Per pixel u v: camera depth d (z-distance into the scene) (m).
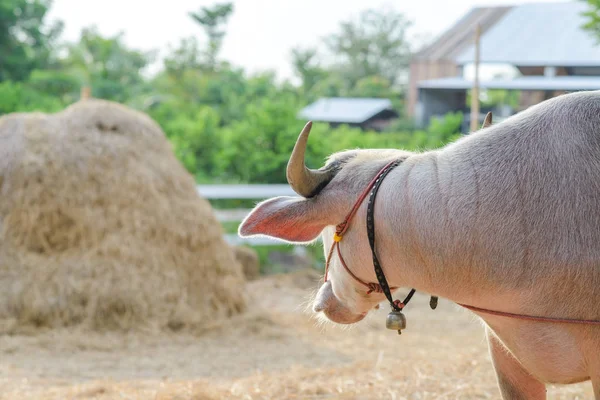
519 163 3.56
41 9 44.78
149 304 9.73
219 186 16.70
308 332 10.38
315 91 49.84
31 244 9.78
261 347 9.43
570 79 27.41
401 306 3.78
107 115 10.64
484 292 3.56
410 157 3.82
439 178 3.64
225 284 10.54
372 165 3.82
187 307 9.98
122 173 10.19
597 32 16.25
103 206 9.98
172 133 23.44
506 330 3.62
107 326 9.51
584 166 3.48
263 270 16.17
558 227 3.43
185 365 8.45
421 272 3.65
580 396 5.82
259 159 20.44
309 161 19.00
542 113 3.68
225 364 8.54
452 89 33.19
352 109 37.50
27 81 39.69
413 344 9.72
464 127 29.67
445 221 3.57
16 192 9.86
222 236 11.06
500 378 4.00
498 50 30.17
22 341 8.98
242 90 37.59
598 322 3.38
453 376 6.68
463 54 32.25
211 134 22.44
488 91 33.06
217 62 45.53
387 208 3.67
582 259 3.38
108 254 9.78
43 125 10.36
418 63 37.06
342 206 3.75
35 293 9.45
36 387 7.22
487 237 3.50
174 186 10.63
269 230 3.76
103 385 6.93
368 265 3.77
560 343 3.46
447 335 10.46
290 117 21.12
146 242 10.02
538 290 3.45
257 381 6.80
